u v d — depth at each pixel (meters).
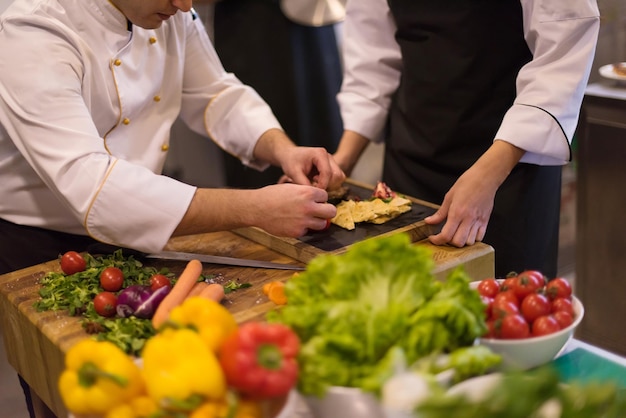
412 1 2.12
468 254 1.73
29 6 1.73
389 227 1.85
